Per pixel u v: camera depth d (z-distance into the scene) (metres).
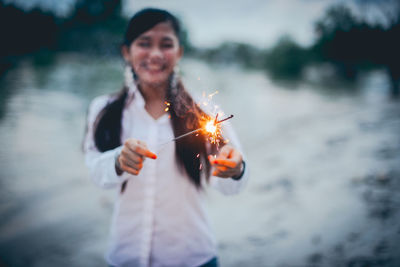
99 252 3.52
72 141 8.36
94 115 1.80
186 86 1.72
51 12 54.69
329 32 56.09
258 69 69.38
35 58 42.62
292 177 5.42
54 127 9.77
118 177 1.54
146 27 1.62
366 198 4.11
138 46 1.66
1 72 24.84
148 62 1.64
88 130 1.83
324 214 3.88
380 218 3.56
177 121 1.62
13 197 4.92
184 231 1.66
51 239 3.76
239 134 10.38
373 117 10.81
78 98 15.55
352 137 7.90
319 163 6.01
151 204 1.65
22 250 3.50
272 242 3.46
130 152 1.29
